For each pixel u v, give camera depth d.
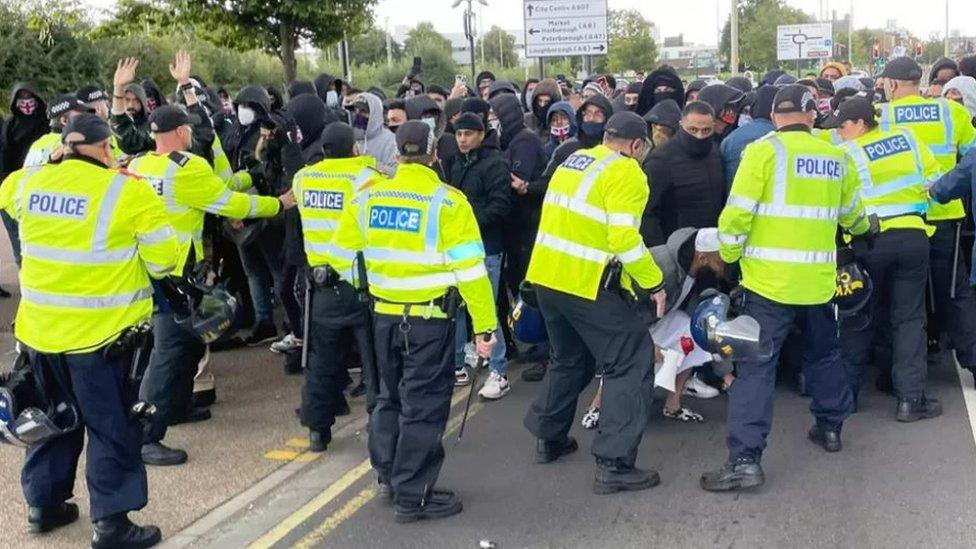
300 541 5.01
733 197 5.38
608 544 4.86
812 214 5.34
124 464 4.83
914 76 7.21
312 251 5.79
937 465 5.67
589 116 7.27
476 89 13.43
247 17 12.26
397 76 29.19
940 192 6.18
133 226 4.69
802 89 5.45
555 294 5.45
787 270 5.35
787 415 6.61
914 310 6.41
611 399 5.40
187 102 7.36
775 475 5.62
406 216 4.99
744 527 4.98
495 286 7.43
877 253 6.27
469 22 20.27
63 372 4.71
